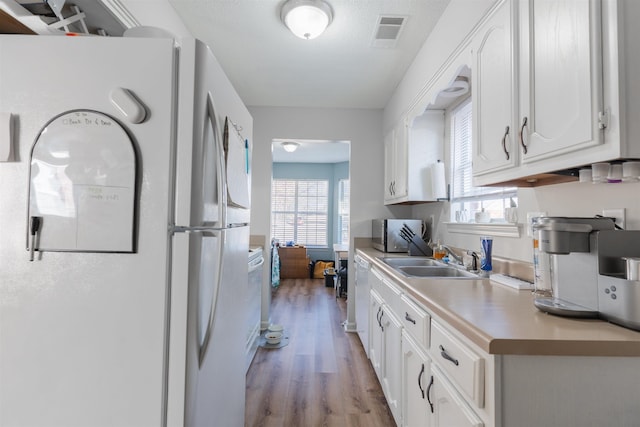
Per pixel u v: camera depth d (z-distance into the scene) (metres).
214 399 1.07
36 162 0.85
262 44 2.34
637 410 0.79
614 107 0.80
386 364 1.98
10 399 0.86
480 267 1.78
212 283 1.01
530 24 1.10
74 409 0.86
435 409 1.17
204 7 1.95
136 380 0.86
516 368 0.80
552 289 1.13
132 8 1.44
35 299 0.86
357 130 3.56
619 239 0.93
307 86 3.04
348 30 2.16
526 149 1.11
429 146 2.70
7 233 0.86
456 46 1.76
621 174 0.94
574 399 0.79
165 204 0.87
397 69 2.70
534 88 1.08
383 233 2.88
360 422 1.88
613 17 0.81
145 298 0.86
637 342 0.78
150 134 0.87
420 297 1.28
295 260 6.38
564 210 1.32
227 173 1.16
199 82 0.91
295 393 2.18
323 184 7.10
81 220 0.86
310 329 3.45
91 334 0.86
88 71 0.87
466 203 2.43
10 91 0.86
